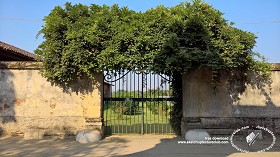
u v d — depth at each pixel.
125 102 10.48
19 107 9.69
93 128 9.36
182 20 9.10
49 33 9.14
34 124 9.60
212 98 9.64
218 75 9.52
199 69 9.72
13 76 9.78
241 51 8.66
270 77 9.66
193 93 9.65
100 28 8.95
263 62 9.46
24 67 9.73
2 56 13.53
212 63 8.59
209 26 9.02
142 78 10.05
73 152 7.26
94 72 9.40
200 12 9.19
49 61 9.19
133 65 8.88
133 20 9.16
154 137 9.55
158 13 9.21
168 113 10.49
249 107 9.61
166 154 7.02
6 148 7.77
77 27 8.98
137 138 9.39
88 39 8.69
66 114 9.60
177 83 10.17
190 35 8.84
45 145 8.23
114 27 9.01
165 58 8.73
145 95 10.09
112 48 8.78
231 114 9.58
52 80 9.68
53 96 9.69
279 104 9.56
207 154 7.02
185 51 8.52
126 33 8.81
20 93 9.73
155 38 8.82
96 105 9.52
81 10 9.40
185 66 8.72
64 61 8.93
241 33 8.91
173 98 10.12
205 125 9.51
